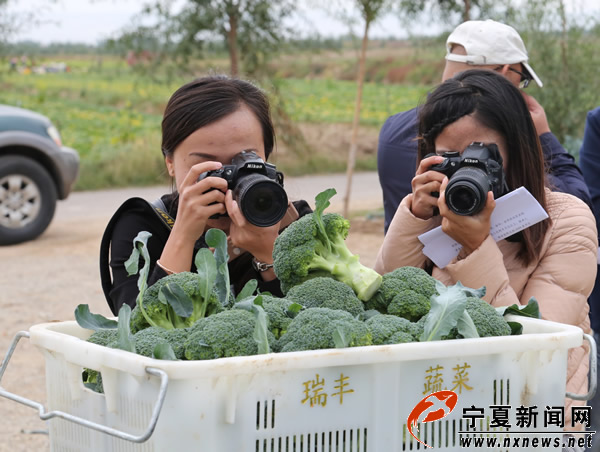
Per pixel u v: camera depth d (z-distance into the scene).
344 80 46.72
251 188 2.02
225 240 1.83
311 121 29.70
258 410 1.44
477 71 2.40
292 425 1.46
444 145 2.35
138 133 27.45
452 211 2.14
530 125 2.37
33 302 7.08
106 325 1.77
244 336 1.56
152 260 2.29
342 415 1.50
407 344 1.52
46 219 10.05
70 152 10.15
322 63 49.56
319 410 1.48
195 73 13.51
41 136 9.84
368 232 10.90
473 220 2.14
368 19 10.94
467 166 2.20
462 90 2.33
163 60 13.14
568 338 1.65
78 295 7.38
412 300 1.87
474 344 1.57
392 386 1.54
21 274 8.22
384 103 36.19
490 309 1.74
